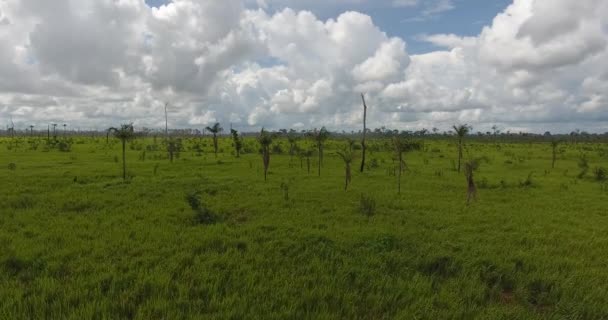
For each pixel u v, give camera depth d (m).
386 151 46.94
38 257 7.47
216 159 33.47
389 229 10.27
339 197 15.02
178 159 32.72
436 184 19.25
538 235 9.80
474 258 7.85
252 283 6.40
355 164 30.45
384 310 5.82
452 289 6.49
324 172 24.20
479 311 5.71
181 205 12.91
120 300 5.65
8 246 8.02
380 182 19.83
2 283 6.19
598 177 22.28
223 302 5.66
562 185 19.28
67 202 12.97
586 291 6.44
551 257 8.15
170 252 7.94
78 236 9.06
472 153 45.16
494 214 12.37
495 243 9.23
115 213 11.67
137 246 8.34
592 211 13.32
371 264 7.52
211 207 12.59
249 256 7.77
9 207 12.23
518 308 5.82
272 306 5.63
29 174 20.41
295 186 17.75
